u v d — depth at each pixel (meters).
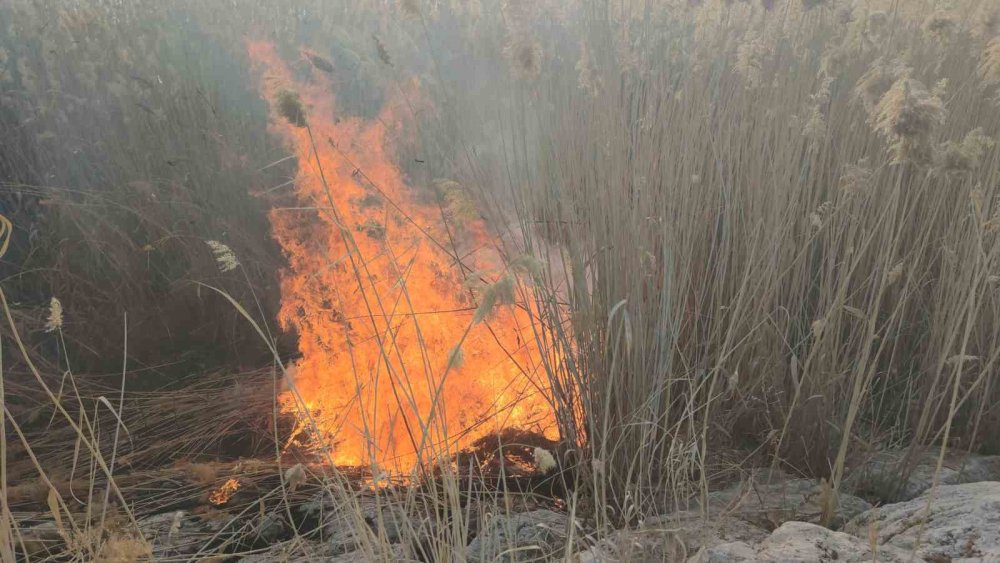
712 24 3.46
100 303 3.87
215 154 4.27
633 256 2.35
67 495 2.63
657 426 2.27
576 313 2.39
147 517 2.50
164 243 3.97
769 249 2.46
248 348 3.71
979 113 2.95
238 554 2.25
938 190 2.64
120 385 3.47
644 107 3.13
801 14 3.39
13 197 4.18
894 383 2.71
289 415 3.17
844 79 3.00
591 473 2.33
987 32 2.87
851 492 2.25
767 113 2.80
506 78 3.53
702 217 2.71
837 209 2.43
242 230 3.99
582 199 2.61
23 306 3.79
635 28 3.63
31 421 3.19
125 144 4.36
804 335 2.68
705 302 2.70
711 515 2.09
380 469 2.46
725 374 2.48
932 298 2.69
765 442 2.39
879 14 2.92
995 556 1.53
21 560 2.18
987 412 2.50
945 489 2.03
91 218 4.01
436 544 1.85
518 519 2.21
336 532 2.27
